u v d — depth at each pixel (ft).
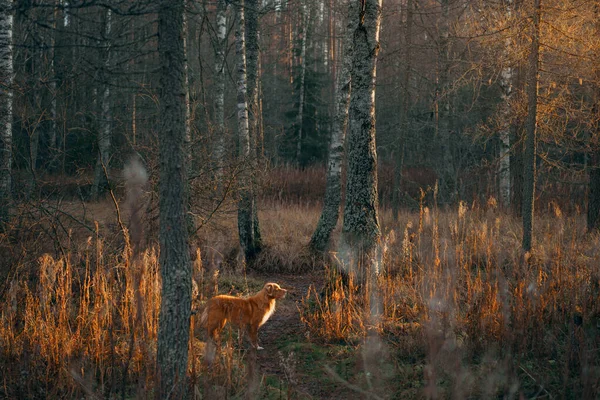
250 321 21.24
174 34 13.98
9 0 28.37
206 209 29.45
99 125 38.93
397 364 17.70
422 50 53.47
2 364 16.20
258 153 40.75
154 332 19.16
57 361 16.57
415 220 45.73
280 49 113.50
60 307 18.31
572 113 34.04
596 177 36.52
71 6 12.48
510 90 47.91
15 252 21.90
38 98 32.40
